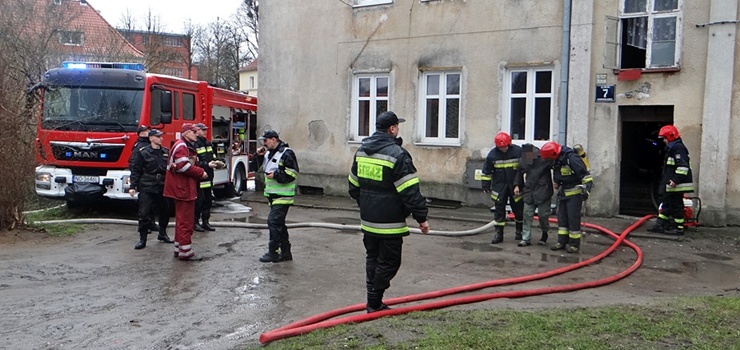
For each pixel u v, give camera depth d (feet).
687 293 23.30
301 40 55.77
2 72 32.81
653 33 38.78
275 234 27.58
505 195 32.91
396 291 22.97
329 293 22.58
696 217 36.52
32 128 35.32
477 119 46.21
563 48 41.39
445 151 47.83
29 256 28.48
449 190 47.57
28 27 67.51
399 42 50.03
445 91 48.47
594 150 40.70
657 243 32.94
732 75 35.81
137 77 39.88
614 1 39.70
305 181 55.93
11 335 17.75
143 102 39.75
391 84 50.65
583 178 30.19
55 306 20.67
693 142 37.42
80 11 89.35
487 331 15.97
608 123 40.16
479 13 45.83
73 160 39.06
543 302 21.21
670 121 39.45
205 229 36.01
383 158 17.89
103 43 96.53
